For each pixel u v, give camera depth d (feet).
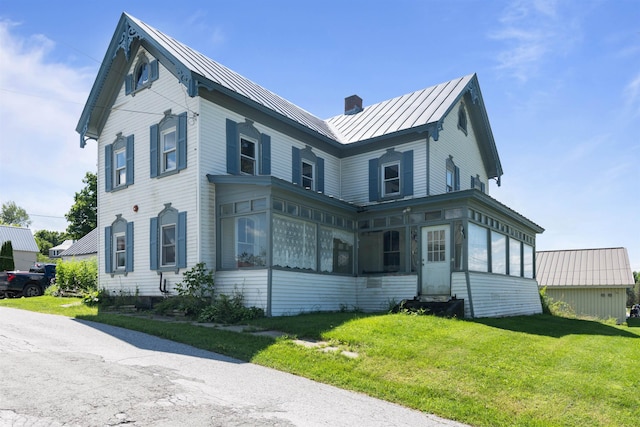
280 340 29.60
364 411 19.33
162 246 48.88
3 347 26.13
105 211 56.18
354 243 52.85
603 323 59.06
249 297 42.04
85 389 19.19
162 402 18.28
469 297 44.16
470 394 21.53
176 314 42.37
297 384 22.29
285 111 57.00
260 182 41.75
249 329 33.88
